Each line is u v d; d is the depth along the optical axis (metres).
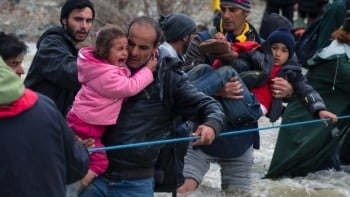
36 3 22.59
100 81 6.05
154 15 17.78
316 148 10.16
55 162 4.83
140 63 6.24
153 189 6.49
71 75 6.96
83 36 7.44
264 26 10.45
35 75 7.25
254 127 8.59
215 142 8.45
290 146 10.20
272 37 8.69
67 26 7.40
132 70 6.29
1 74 4.74
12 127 4.76
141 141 6.26
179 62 6.32
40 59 7.16
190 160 8.58
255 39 8.70
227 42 8.06
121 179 6.29
